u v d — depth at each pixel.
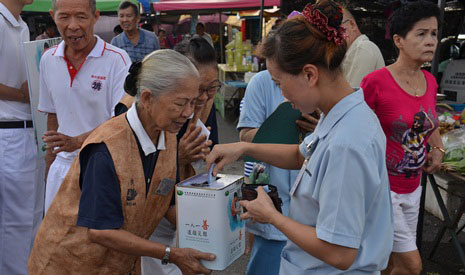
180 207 1.84
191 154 2.20
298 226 1.53
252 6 11.33
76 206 1.88
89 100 2.91
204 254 1.82
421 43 2.69
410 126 2.77
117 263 1.95
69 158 2.93
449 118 3.88
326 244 1.46
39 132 3.16
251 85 2.65
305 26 1.47
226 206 1.82
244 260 4.06
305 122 2.31
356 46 3.57
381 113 2.82
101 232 1.75
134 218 1.86
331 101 1.54
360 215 1.43
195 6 11.55
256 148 2.07
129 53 7.77
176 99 1.69
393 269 3.02
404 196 2.89
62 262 1.93
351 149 1.41
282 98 2.58
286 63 1.49
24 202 3.37
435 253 4.13
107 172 1.75
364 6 6.07
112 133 1.79
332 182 1.43
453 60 5.62
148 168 1.88
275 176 2.52
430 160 3.13
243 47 9.69
